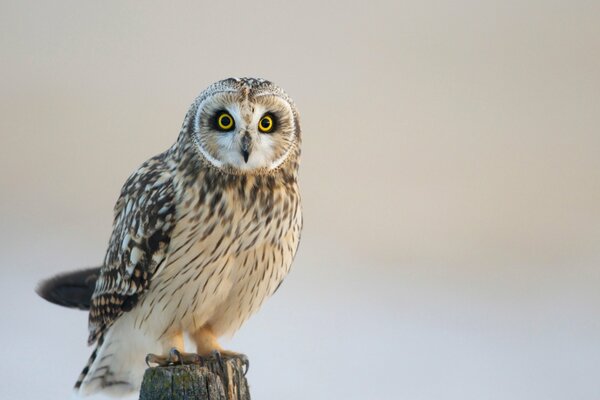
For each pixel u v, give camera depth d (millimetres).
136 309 9039
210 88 9000
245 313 9062
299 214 9039
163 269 9000
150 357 8992
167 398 8797
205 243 8992
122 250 9023
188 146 9000
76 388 9102
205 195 8984
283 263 9039
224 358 8969
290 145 9000
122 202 9062
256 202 8992
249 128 8969
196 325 9023
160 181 9016
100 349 9078
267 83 9000
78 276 9133
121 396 9102
